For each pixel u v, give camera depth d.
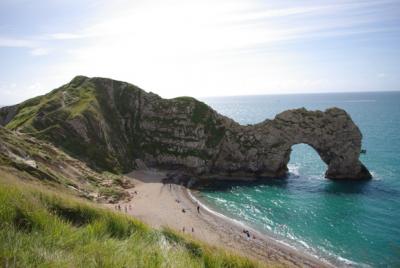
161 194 85.38
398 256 53.16
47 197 13.60
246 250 54.38
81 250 7.29
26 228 8.31
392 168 111.31
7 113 132.62
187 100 123.75
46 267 6.05
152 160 117.62
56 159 79.38
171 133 119.06
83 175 82.00
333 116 107.88
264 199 85.00
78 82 137.25
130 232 11.32
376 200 81.69
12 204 9.01
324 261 51.66
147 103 128.75
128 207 71.56
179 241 12.82
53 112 105.94
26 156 66.31
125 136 122.56
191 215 71.06
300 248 56.41
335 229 64.69
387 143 151.88
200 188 95.25
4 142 64.06
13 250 6.21
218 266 10.58
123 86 135.00
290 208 77.81
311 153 147.12
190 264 8.85
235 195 88.69
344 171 104.69
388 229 64.06
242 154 110.81
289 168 121.31
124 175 100.56
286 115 111.88
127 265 7.00
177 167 113.19
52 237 7.64
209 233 61.16
